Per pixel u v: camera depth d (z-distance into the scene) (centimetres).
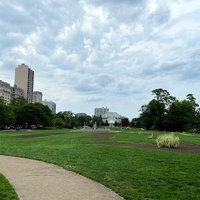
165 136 2778
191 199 912
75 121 15562
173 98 11581
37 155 1984
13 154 2058
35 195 945
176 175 1269
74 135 4884
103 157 1847
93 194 966
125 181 1152
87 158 1808
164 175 1268
